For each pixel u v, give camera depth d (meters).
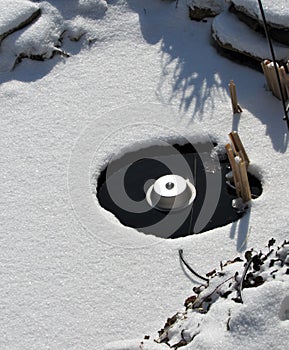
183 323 3.99
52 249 4.54
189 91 5.32
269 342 3.63
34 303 4.31
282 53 5.27
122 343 3.98
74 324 4.21
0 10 5.61
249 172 4.84
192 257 4.43
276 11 5.22
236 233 4.50
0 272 4.45
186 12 5.82
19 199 4.79
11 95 5.38
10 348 4.14
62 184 4.84
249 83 5.34
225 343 3.67
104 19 5.77
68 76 5.50
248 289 3.80
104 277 4.39
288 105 5.11
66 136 5.11
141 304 4.27
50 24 5.66
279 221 4.52
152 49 5.64
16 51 5.55
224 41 5.46
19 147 5.07
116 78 5.45
